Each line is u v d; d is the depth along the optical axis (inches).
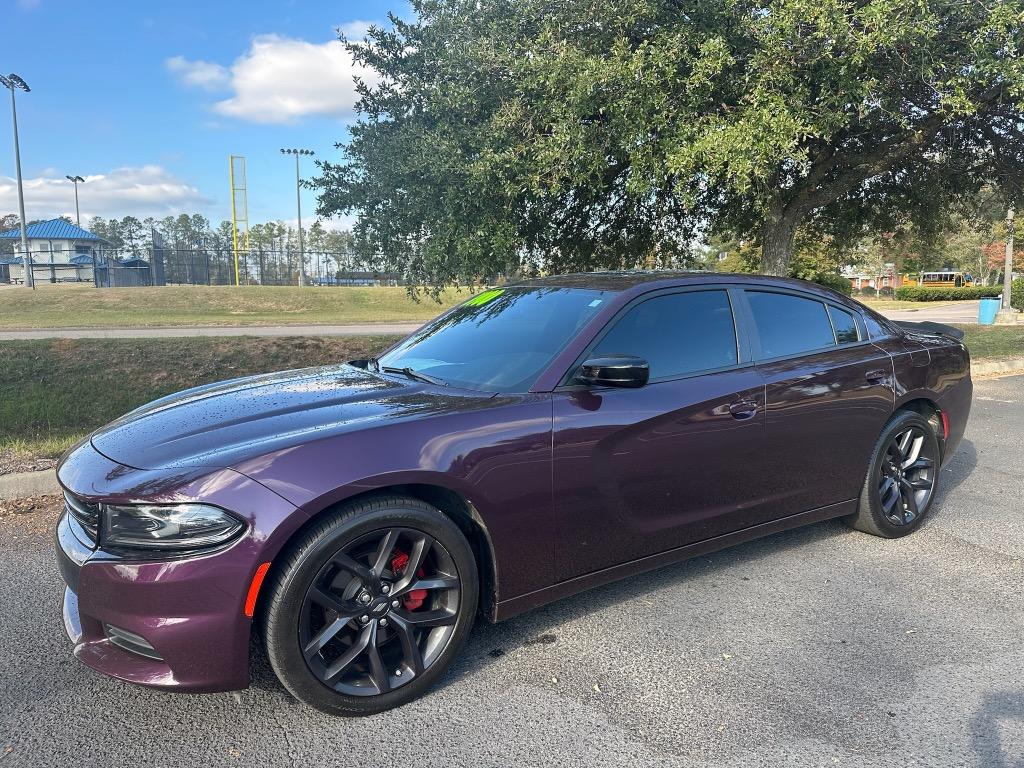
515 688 109.3
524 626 128.6
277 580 93.8
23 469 202.2
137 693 108.0
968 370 190.1
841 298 168.6
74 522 103.5
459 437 106.6
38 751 94.5
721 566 155.1
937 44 296.0
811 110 298.8
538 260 418.0
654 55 285.1
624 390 123.6
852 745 95.6
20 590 142.6
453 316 159.8
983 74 296.0
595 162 297.6
